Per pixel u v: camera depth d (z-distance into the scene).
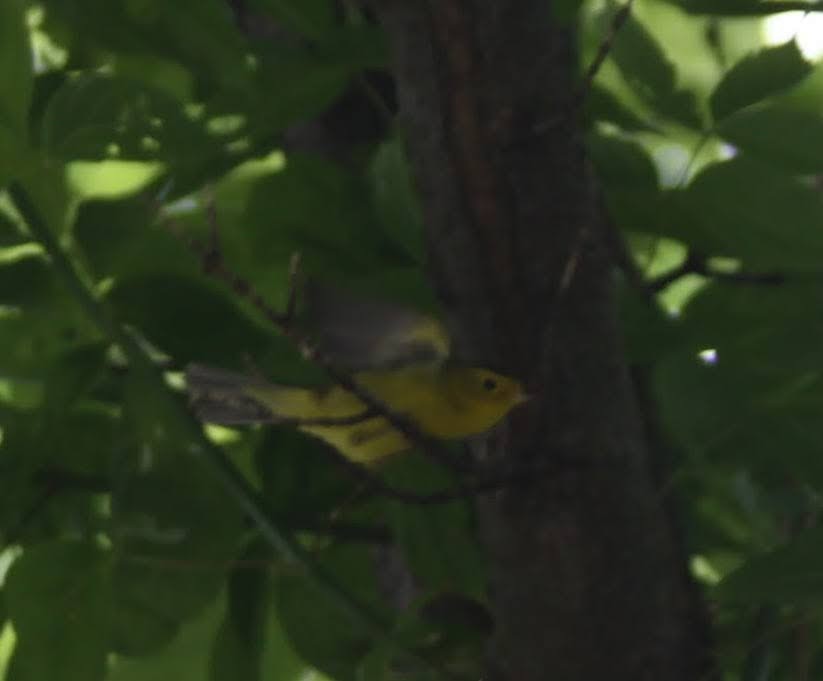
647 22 11.87
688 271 9.07
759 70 8.68
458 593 9.38
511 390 8.22
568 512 8.21
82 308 9.11
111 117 8.27
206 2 8.72
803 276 8.91
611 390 8.30
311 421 7.14
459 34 7.34
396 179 9.02
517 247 7.82
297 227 9.38
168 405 8.51
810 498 9.12
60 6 8.97
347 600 8.70
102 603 8.95
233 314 9.42
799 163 8.55
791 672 9.15
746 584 7.84
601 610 8.22
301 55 9.01
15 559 8.95
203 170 9.16
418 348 8.62
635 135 9.57
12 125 8.07
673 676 8.24
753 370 8.69
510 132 8.26
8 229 9.05
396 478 9.41
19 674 8.82
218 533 9.19
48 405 9.35
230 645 9.37
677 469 8.70
